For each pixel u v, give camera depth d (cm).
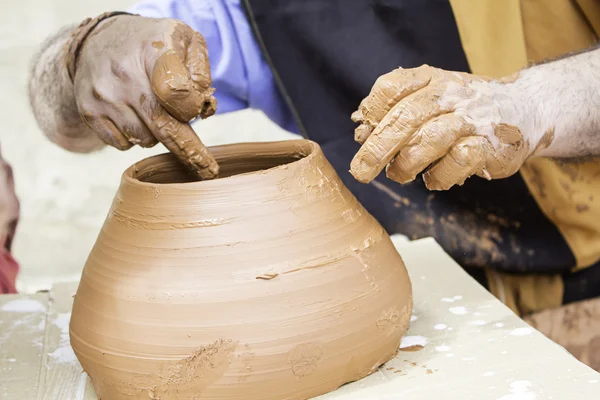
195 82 97
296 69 153
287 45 152
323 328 84
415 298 116
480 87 96
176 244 84
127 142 105
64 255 292
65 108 139
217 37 158
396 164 90
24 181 332
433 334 103
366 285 89
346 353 86
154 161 103
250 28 157
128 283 85
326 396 87
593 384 87
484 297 115
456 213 153
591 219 148
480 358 95
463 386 88
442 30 148
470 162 91
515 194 148
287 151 104
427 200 154
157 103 96
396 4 148
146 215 87
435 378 90
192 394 83
